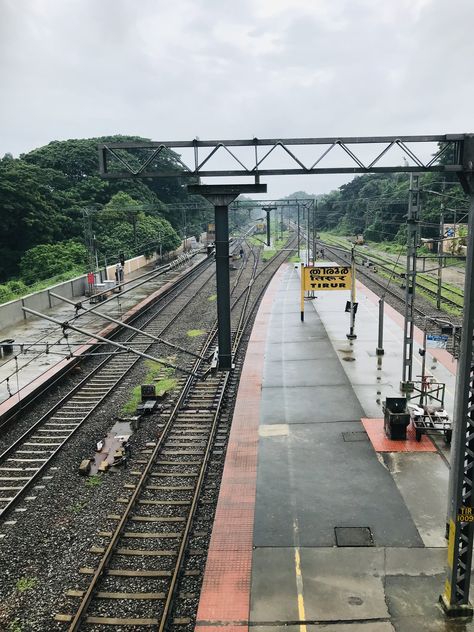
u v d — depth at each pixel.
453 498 7.85
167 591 9.05
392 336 23.80
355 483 11.82
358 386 17.69
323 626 7.97
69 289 35.59
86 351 23.31
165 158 70.31
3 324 27.89
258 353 21.97
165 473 13.12
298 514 10.74
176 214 71.62
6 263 43.84
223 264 10.57
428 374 18.72
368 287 38.25
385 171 9.65
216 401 17.47
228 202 10.23
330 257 57.12
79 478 13.08
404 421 13.55
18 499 12.14
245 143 9.70
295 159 9.71
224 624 8.05
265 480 12.08
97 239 49.50
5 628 8.44
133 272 47.62
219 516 10.77
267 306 31.89
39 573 9.67
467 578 7.99
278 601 8.47
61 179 57.19
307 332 25.02
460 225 43.34
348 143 9.55
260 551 9.66
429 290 34.19
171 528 10.87
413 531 10.09
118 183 61.28
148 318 30.72
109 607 8.76
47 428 16.14
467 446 7.58
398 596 8.51
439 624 7.94
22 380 19.45
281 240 89.94
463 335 7.46
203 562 9.73
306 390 17.53
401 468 12.41
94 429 15.90
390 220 66.25
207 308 33.41
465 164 7.62
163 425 15.89
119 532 10.60
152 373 20.94
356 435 14.15
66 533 10.82
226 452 13.51
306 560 9.39
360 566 9.20
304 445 13.70
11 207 42.88
